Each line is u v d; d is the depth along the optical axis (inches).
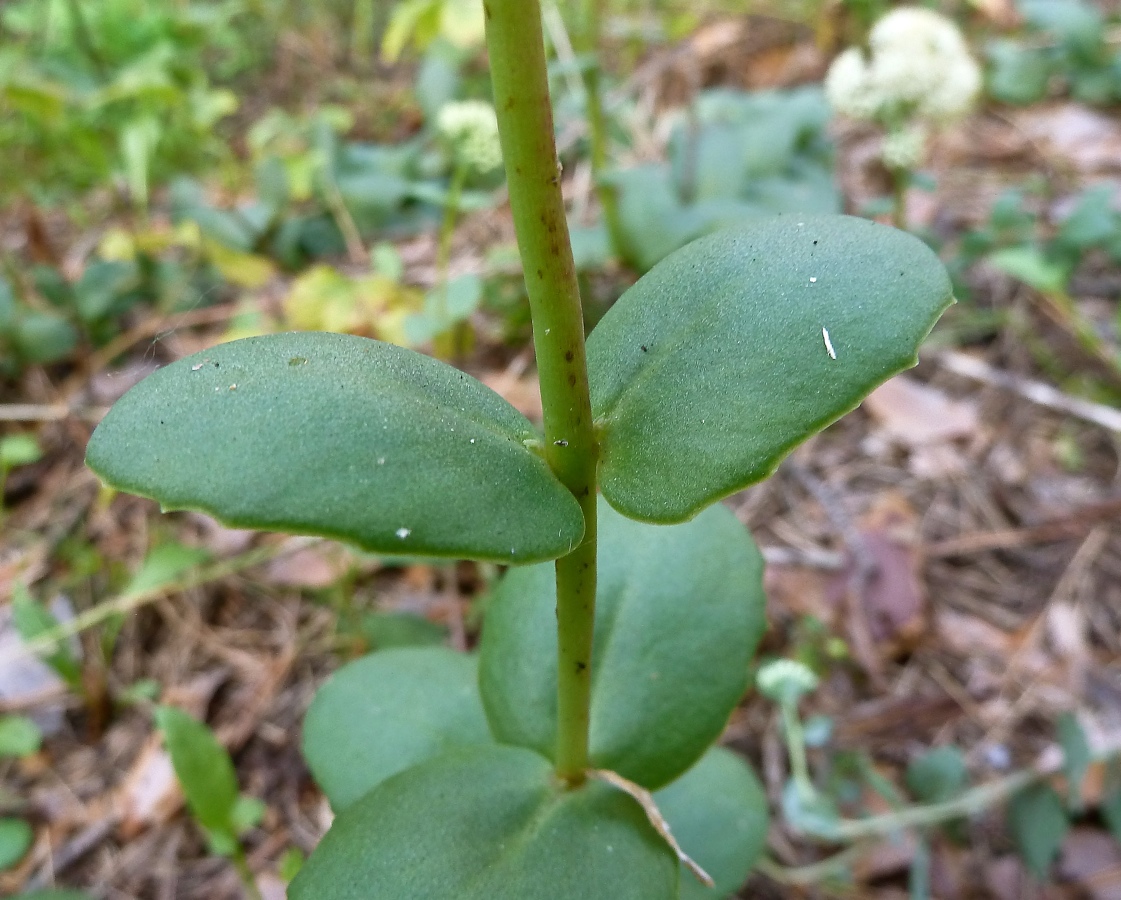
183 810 10.3
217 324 16.0
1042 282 13.7
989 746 10.4
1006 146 19.6
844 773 9.9
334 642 11.8
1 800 10.5
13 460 12.8
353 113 22.4
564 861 5.7
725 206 13.6
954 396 14.5
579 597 5.1
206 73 23.9
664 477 4.3
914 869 9.0
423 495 3.9
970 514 12.9
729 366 4.3
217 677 11.6
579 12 19.6
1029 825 9.2
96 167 17.5
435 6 16.7
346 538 3.7
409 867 5.6
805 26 24.1
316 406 4.0
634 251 13.7
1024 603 11.9
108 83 19.3
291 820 10.2
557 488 4.4
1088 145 19.2
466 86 20.4
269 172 16.6
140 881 9.8
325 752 7.8
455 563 12.3
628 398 4.6
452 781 6.1
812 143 15.8
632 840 5.9
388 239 17.5
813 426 3.9
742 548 7.2
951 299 4.1
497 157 12.8
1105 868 9.3
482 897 5.4
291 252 16.8
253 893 8.3
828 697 10.9
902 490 13.3
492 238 17.2
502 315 15.3
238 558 12.8
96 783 10.6
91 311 15.2
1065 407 14.0
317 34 25.6
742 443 4.0
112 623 11.6
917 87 13.2
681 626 6.8
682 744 6.6
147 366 15.1
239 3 24.5
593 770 6.1
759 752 10.5
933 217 17.0
